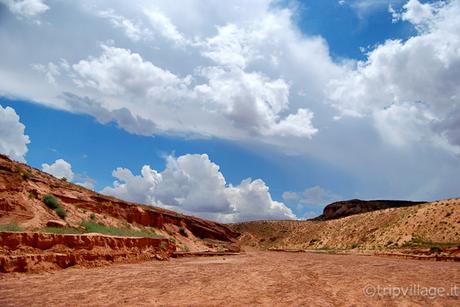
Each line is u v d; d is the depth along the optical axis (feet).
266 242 517.14
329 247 344.49
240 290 57.16
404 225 265.13
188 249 189.47
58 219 109.40
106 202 163.12
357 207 570.87
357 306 45.68
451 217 237.04
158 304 46.24
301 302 47.96
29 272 65.77
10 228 78.79
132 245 108.37
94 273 73.67
